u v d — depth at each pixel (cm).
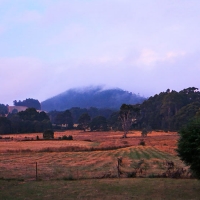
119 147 6172
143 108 15562
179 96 14225
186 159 1462
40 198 1416
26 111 15750
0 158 4059
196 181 1786
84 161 3631
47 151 5316
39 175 2341
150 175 2103
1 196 1464
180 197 1398
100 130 15288
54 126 17125
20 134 12381
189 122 1483
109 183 1803
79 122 15662
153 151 5141
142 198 1388
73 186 1719
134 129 14488
